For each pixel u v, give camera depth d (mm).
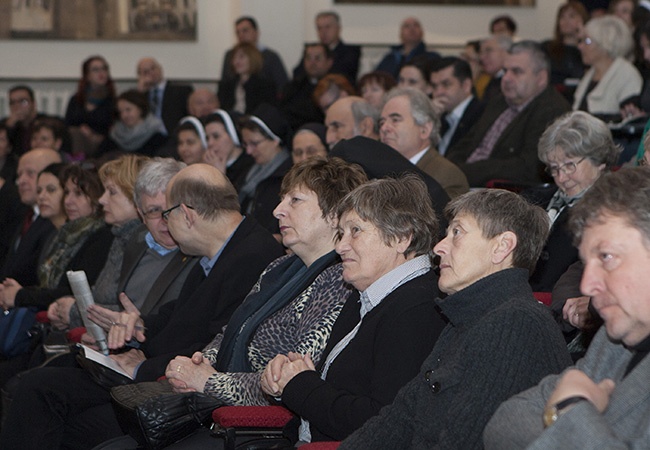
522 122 5535
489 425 2195
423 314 2754
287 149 6207
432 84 6523
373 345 2811
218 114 6391
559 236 3889
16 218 7184
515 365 2371
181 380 3357
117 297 4742
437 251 2609
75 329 4520
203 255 4066
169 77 11461
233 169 6492
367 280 2914
